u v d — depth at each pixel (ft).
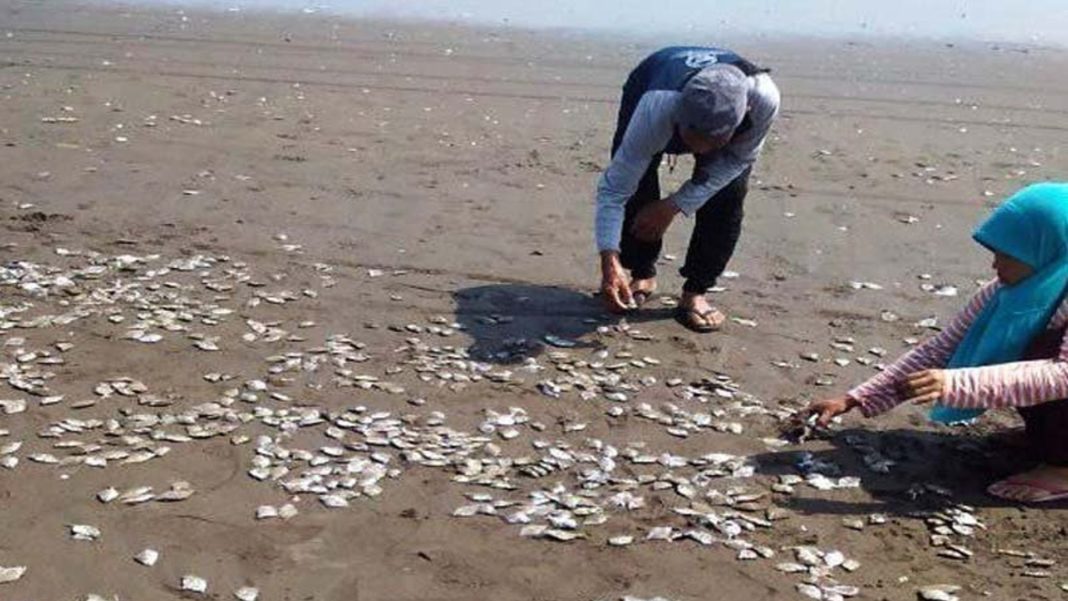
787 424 16.29
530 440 15.79
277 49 44.24
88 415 15.96
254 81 38.24
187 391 16.75
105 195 25.55
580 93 37.73
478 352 18.47
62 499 13.89
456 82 38.99
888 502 14.40
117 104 34.24
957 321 15.76
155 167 27.81
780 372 18.21
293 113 33.91
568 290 21.20
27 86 36.27
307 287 20.86
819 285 21.81
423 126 32.81
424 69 41.06
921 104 37.19
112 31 47.26
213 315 19.44
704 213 19.04
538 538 13.51
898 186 28.09
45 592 12.17
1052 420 14.33
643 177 19.22
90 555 12.84
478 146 30.81
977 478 15.01
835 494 14.57
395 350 18.43
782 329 19.81
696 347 18.97
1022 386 14.03
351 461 15.02
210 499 14.03
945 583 12.79
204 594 12.28
